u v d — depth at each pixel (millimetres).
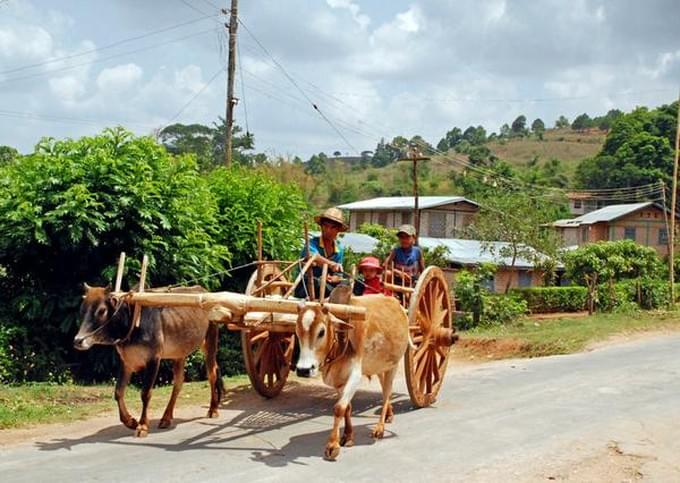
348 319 6852
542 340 17750
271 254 12984
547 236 35125
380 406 9445
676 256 45500
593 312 29766
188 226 11578
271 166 45469
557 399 9984
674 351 15469
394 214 47125
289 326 7680
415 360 9086
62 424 7988
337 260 8836
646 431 8141
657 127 76188
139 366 7484
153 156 11367
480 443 7488
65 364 10883
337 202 74812
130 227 11016
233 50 21984
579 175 76875
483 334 21000
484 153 93562
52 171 10594
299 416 8727
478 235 37625
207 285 11945
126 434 7594
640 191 67938
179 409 8969
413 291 8852
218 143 52438
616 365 13328
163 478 6082
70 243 10609
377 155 146750
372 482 6133
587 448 7371
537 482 6316
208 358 8531
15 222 10555
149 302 7176
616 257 31125
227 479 6098
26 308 10758
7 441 7227
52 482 5914
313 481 6109
